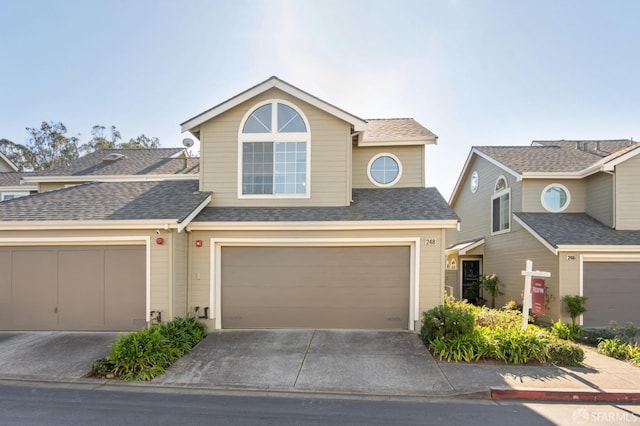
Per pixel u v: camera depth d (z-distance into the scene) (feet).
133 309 30.01
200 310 31.76
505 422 16.66
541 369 23.21
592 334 33.81
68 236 30.07
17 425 16.16
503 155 54.70
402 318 31.91
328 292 32.32
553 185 47.39
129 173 53.83
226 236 32.12
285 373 22.58
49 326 30.35
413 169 40.98
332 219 31.63
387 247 32.24
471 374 22.29
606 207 43.14
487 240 57.93
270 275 32.53
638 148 40.50
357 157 41.50
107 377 22.15
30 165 127.34
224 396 19.72
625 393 19.45
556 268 39.70
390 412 17.70
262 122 35.76
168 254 29.50
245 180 35.65
